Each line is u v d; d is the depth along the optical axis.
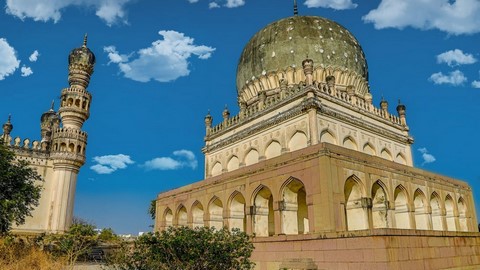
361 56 26.89
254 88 26.31
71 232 20.20
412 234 11.50
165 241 9.19
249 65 26.83
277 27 26.75
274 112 22.30
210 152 26.78
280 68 24.98
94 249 20.61
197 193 20.34
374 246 10.71
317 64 24.52
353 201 15.61
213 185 19.27
